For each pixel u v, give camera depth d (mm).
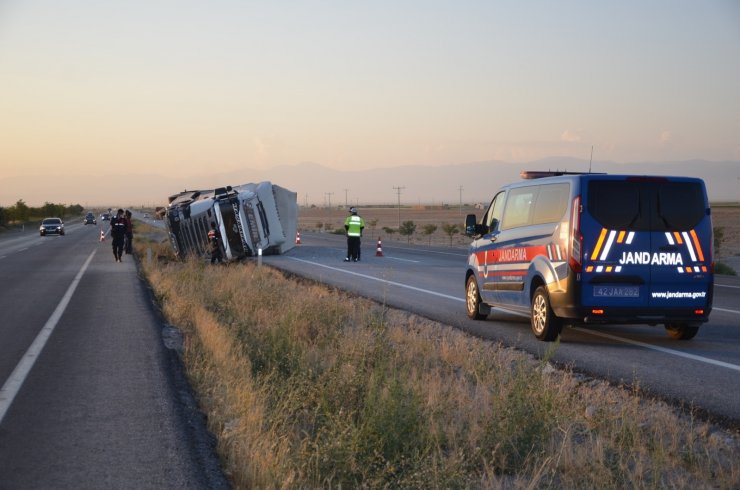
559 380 8352
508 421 6176
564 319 10789
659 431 6375
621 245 10406
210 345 10164
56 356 10070
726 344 10938
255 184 33594
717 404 7340
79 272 25562
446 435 6141
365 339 9562
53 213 170500
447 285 19812
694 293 10570
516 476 5527
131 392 7902
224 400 7441
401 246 43875
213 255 29312
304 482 5199
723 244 71312
